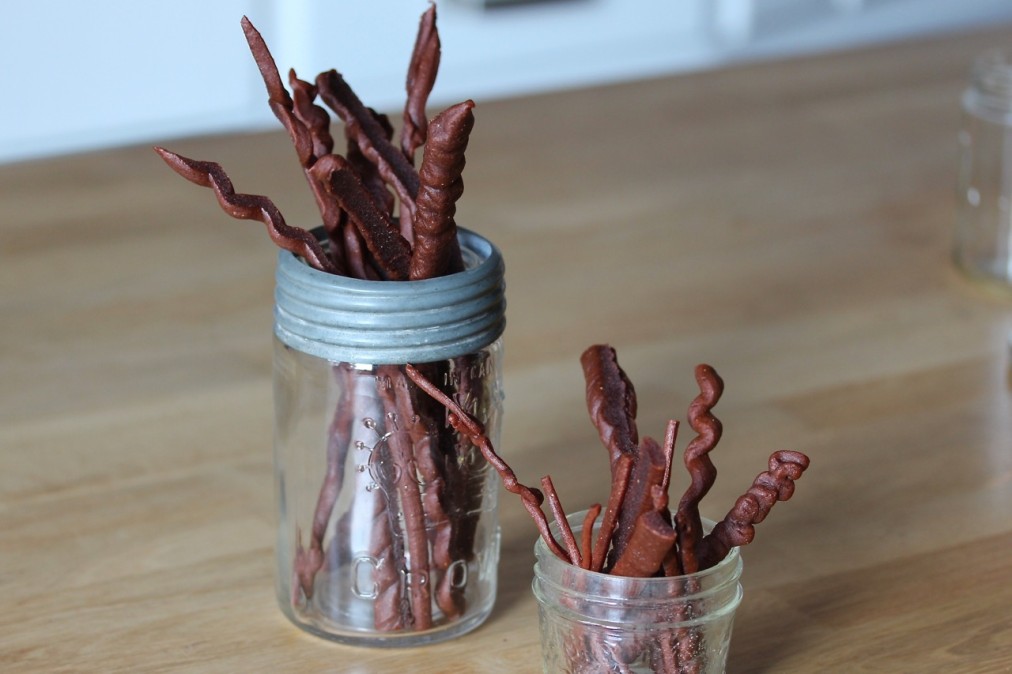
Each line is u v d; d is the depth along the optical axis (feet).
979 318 4.01
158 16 6.61
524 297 4.04
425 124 3.00
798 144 5.02
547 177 4.66
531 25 7.34
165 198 4.46
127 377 3.69
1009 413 3.62
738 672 2.94
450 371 2.87
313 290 2.83
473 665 2.95
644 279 4.14
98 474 3.38
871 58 5.90
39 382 3.67
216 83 6.86
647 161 4.82
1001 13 8.75
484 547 2.99
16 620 3.03
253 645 2.99
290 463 2.95
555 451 3.47
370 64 7.09
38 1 6.32
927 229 4.45
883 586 3.12
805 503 3.33
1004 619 3.05
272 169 4.58
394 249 2.87
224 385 3.68
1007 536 3.24
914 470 3.43
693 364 3.77
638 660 2.71
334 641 3.00
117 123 6.68
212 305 3.98
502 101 5.37
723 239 4.35
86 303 3.97
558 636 2.75
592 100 5.39
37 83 6.44
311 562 2.97
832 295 4.09
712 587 2.69
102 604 3.07
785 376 3.74
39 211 4.36
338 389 2.88
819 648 2.98
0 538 3.21
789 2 8.16
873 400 3.66
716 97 5.44
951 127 5.21
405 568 2.95
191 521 3.27
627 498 2.75
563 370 3.75
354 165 3.00
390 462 2.90
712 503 3.32
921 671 2.94
